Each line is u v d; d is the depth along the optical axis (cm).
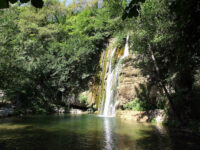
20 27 3097
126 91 1942
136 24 1453
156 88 1708
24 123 1409
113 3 1516
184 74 1292
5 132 1045
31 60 2861
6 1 199
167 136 948
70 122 1498
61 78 2875
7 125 1309
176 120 1276
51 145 766
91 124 1377
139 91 1859
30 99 2527
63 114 2292
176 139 877
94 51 3183
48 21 4156
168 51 1362
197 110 1223
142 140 856
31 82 2638
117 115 1989
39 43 3219
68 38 3650
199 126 1061
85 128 1191
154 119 1523
